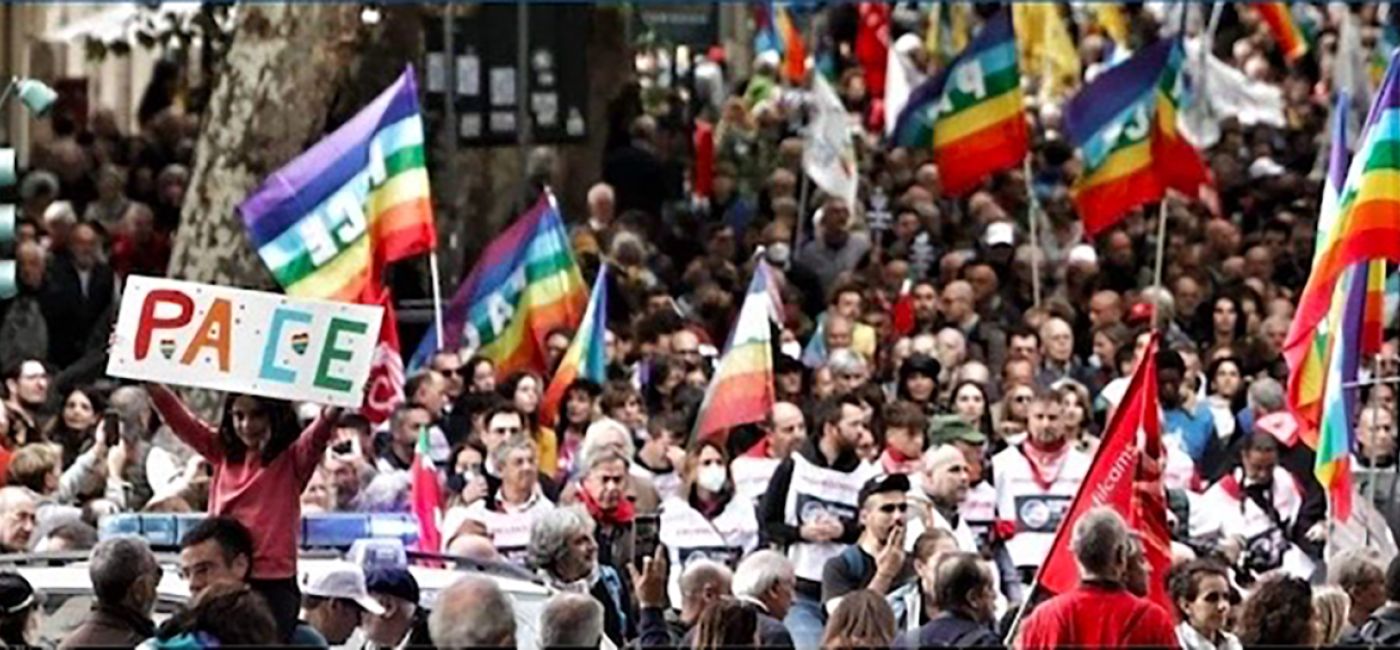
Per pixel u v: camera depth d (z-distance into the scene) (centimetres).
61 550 3186
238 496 2944
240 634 2441
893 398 4391
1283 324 4919
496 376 4338
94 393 4175
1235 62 6894
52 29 6406
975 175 4950
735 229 5734
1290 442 4003
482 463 3872
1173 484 4041
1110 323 4806
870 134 6550
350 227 4125
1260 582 2733
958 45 6656
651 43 6819
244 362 2956
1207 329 5200
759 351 4078
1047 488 3738
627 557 3525
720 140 6059
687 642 2906
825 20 6975
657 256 5369
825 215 5341
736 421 4069
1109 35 6900
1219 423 4316
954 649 2745
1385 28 6200
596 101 6019
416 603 2962
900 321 4919
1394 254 3634
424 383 4106
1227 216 6050
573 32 5453
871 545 3322
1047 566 3122
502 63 5444
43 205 5391
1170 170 4809
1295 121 6531
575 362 4212
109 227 5416
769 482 3638
